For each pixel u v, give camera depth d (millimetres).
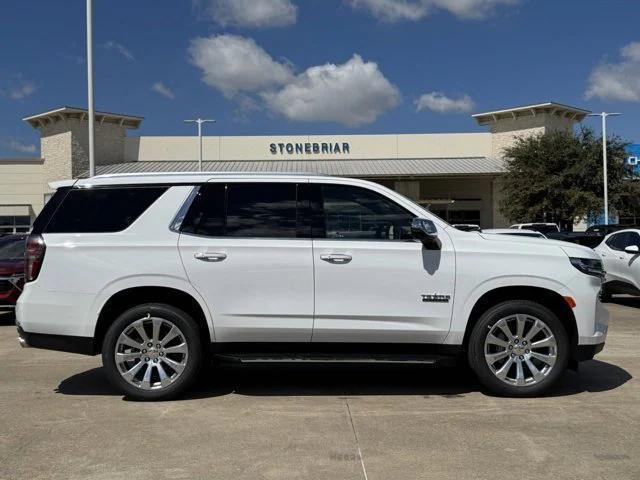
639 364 7445
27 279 5852
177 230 5828
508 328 5824
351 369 7215
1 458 4371
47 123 48188
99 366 7500
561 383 6484
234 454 4434
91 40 19203
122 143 48844
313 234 5836
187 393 6129
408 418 5270
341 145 49188
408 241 5820
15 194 48562
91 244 5773
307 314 5723
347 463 4254
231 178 5996
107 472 4117
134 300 5949
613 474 4051
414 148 49281
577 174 37969
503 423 5117
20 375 6996
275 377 6820
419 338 5773
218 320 5723
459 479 3980
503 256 5805
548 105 46531
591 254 5984
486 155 49562
